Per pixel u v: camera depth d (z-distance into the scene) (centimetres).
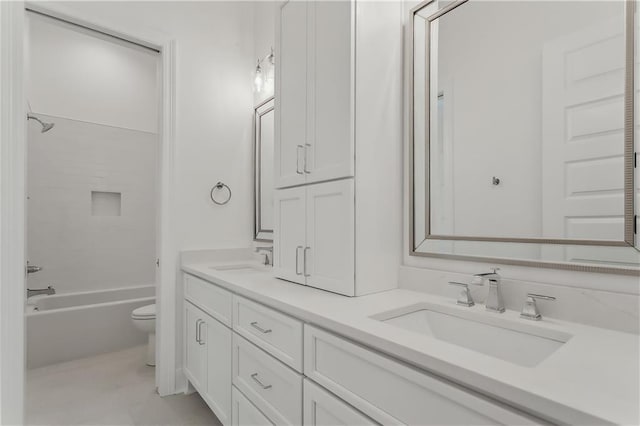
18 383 49
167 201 220
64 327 264
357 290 128
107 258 343
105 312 283
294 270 156
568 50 102
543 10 108
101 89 347
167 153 221
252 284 153
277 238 169
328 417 100
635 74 90
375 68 137
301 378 111
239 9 259
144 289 357
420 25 142
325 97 140
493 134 119
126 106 361
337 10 135
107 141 346
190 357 208
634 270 89
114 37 209
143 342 301
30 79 308
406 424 78
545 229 106
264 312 131
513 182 114
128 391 218
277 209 170
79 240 329
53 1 183
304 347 111
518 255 112
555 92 104
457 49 130
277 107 172
